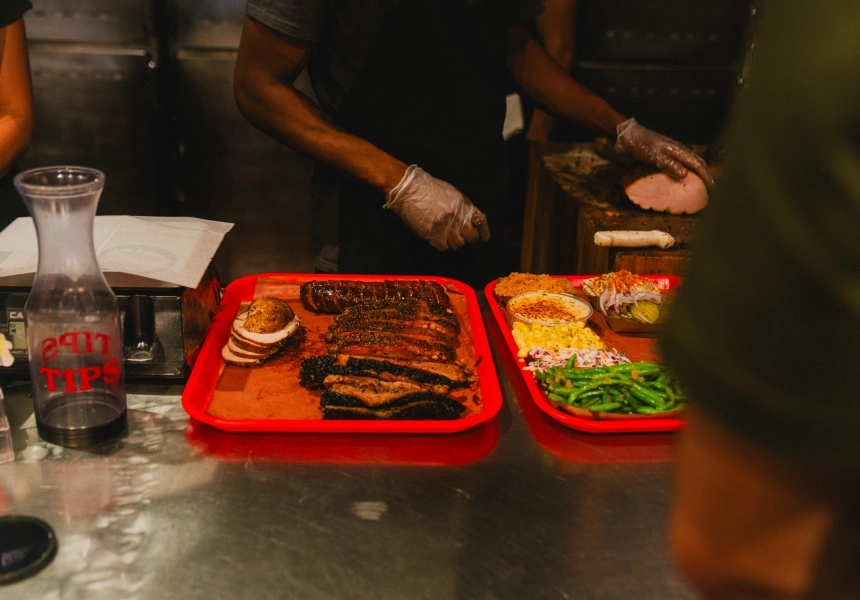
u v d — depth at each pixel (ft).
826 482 2.05
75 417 5.01
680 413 5.51
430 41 8.48
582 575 4.07
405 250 9.55
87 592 3.79
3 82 8.16
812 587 2.23
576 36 14.10
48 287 4.79
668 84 14.32
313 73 8.87
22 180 4.60
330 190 9.37
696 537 2.32
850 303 1.80
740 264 1.95
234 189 14.52
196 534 4.24
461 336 6.88
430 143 9.03
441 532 4.36
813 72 1.80
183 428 5.26
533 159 12.75
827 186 1.79
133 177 14.10
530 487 4.81
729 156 2.05
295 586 3.90
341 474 4.85
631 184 10.10
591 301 7.70
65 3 12.88
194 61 13.44
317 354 6.49
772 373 1.92
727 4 13.74
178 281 5.53
